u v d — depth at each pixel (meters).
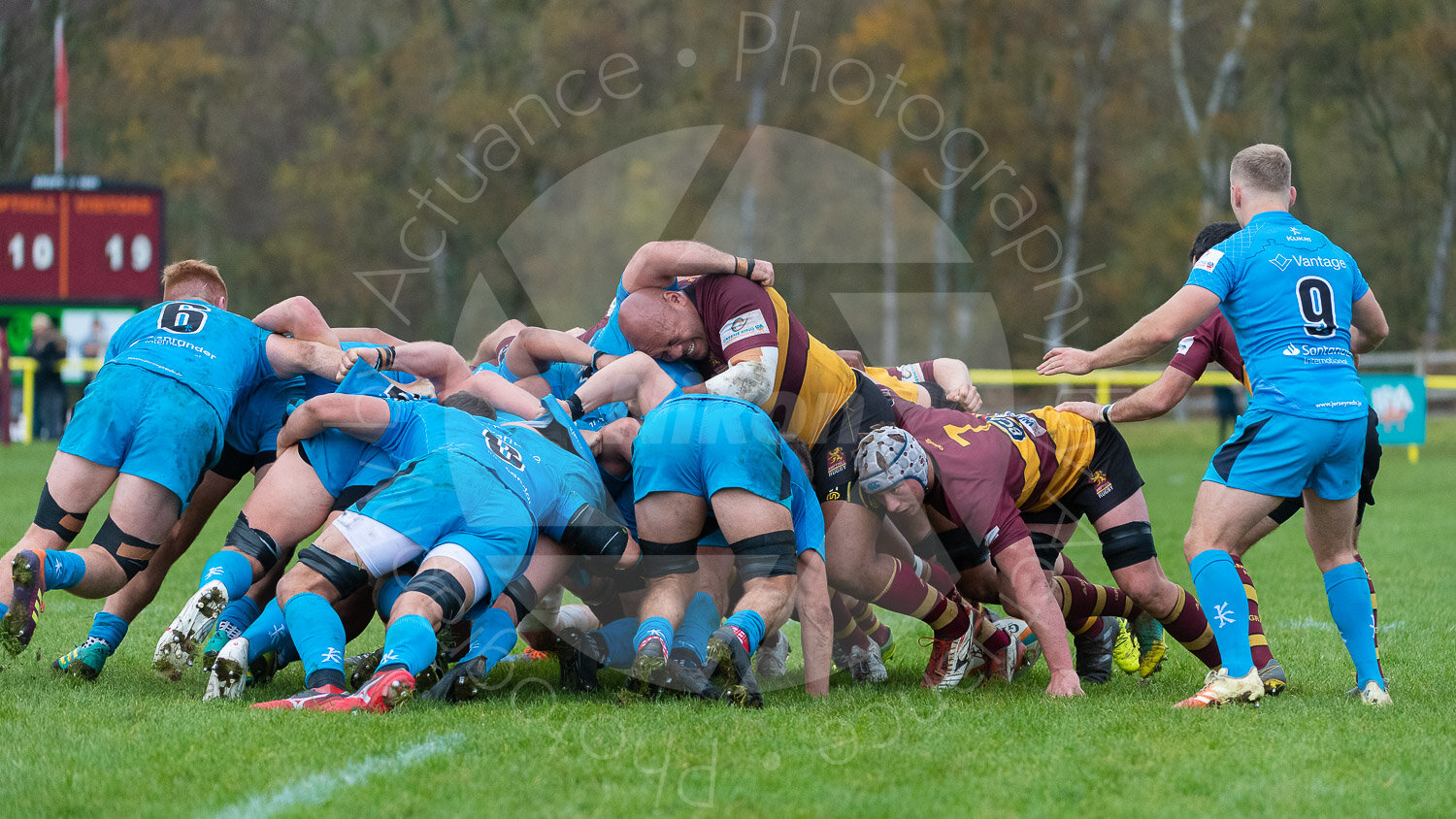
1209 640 15.70
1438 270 100.38
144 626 19.12
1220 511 14.23
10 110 102.31
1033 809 10.33
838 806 10.35
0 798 10.50
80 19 102.44
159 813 10.12
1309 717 13.31
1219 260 14.18
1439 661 16.72
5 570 14.15
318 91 104.00
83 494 14.69
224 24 106.56
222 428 15.26
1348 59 99.31
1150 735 12.59
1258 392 14.05
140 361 14.98
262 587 15.68
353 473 14.83
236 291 101.94
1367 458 15.24
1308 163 103.62
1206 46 97.38
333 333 16.88
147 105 104.62
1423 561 26.86
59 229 61.34
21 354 64.25
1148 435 73.88
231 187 103.44
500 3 96.69
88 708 13.34
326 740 12.02
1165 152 94.88
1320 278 14.06
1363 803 10.48
